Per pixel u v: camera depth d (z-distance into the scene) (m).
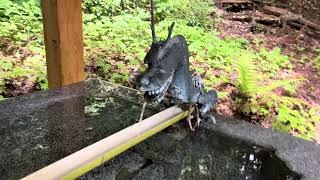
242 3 8.65
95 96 2.48
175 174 1.85
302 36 7.63
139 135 1.84
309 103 4.55
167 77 1.63
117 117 2.23
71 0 2.83
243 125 2.17
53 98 2.40
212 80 4.51
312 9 9.47
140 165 1.88
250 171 1.89
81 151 1.67
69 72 3.00
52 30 2.84
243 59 4.38
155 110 2.31
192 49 5.30
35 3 6.12
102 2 6.49
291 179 1.72
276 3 9.30
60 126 2.10
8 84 4.00
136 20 6.31
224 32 7.04
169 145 2.03
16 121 2.10
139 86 1.56
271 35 7.55
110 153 1.71
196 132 2.12
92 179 1.73
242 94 4.30
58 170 1.54
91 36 5.38
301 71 5.75
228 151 2.00
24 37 4.93
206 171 1.88
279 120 3.83
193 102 2.01
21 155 1.83
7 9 5.60
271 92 4.45
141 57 4.86
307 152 1.91
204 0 7.93
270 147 1.95
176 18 6.96
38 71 4.21
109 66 4.53
